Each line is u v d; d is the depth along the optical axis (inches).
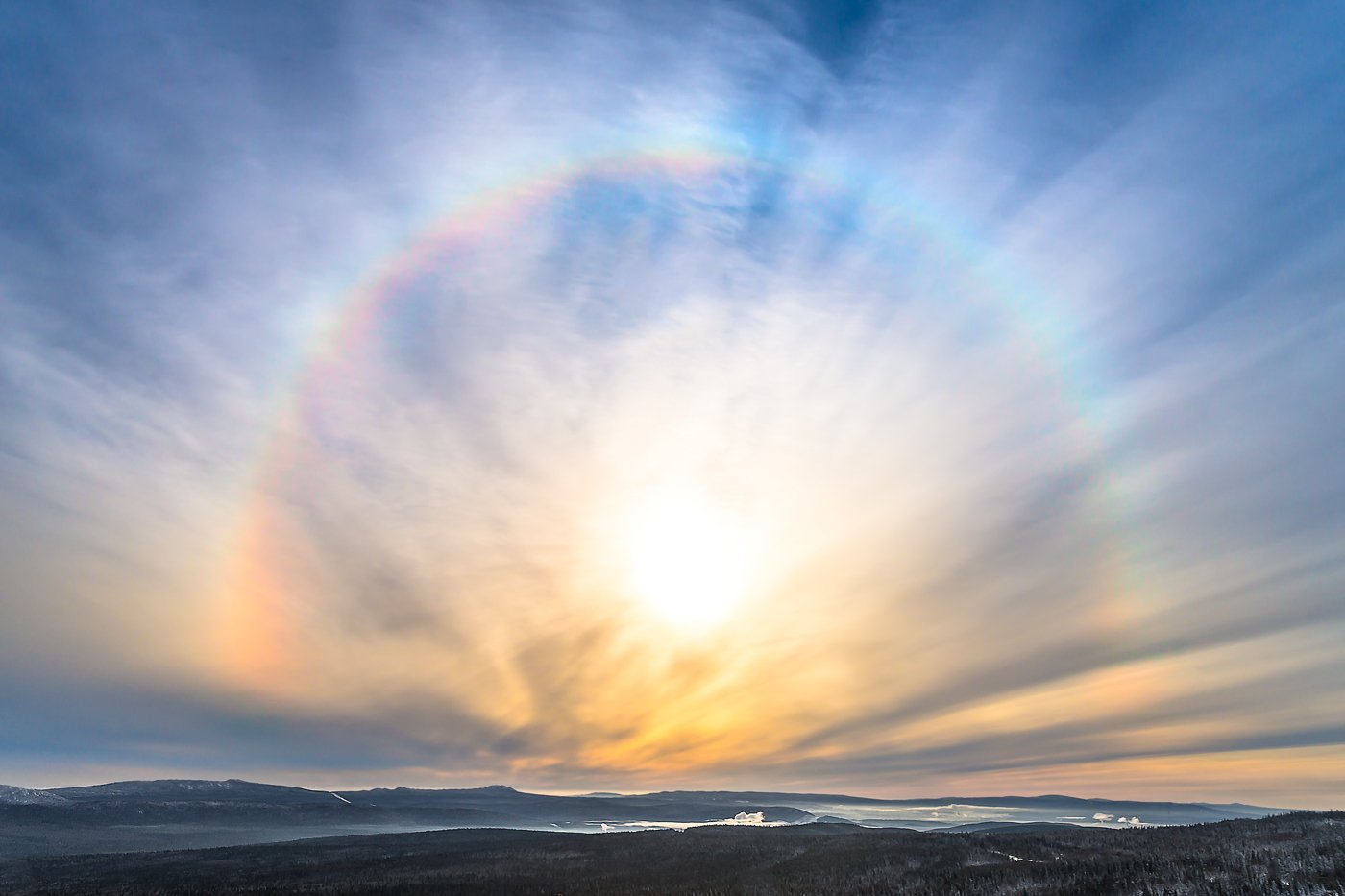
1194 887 5442.9
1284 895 5002.5
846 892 6875.0
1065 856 7460.6
